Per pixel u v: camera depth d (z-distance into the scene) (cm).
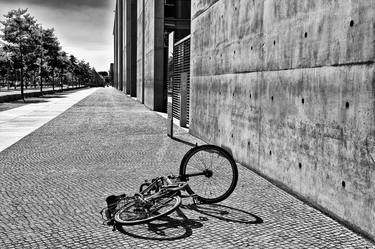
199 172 520
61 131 1331
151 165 787
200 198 522
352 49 437
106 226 447
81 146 1020
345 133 451
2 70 5203
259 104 711
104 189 602
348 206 446
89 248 388
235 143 852
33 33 3184
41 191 588
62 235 420
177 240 409
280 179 625
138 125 1552
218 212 498
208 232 431
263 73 690
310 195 532
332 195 479
